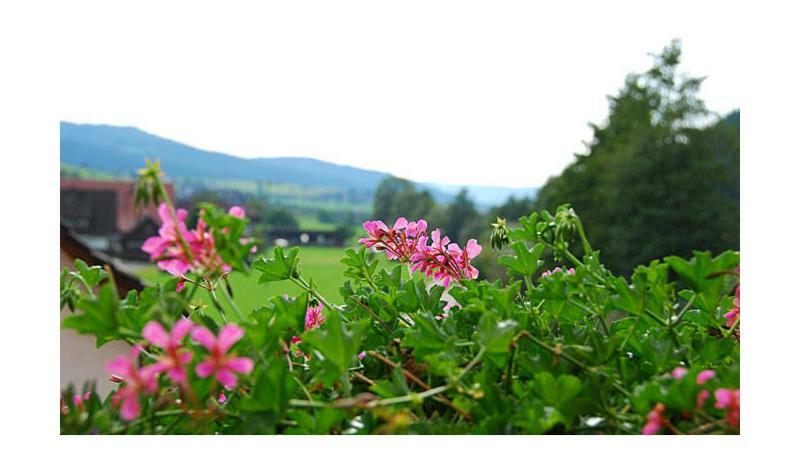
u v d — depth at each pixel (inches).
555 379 31.3
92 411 32.7
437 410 36.2
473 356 37.1
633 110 1000.9
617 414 31.7
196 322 33.5
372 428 31.4
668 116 971.3
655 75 991.6
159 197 30.2
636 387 30.8
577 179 1015.0
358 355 40.9
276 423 29.5
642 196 947.3
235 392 33.5
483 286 39.2
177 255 30.6
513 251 43.3
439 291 43.8
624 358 35.4
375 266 48.6
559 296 38.1
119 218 1304.1
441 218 1414.9
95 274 39.4
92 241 1254.9
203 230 30.9
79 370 145.9
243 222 31.1
